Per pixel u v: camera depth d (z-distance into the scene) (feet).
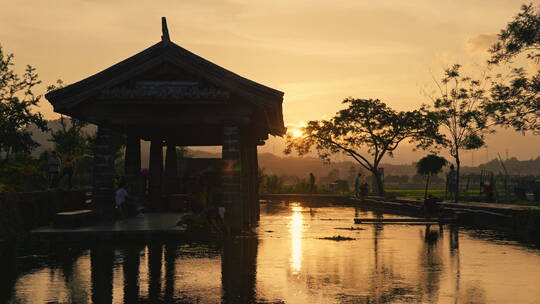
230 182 70.85
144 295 32.60
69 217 64.49
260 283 36.32
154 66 68.90
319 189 213.66
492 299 31.81
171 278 37.96
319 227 80.23
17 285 35.53
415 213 106.93
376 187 194.59
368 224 86.69
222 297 32.04
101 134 75.00
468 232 74.02
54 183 86.43
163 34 68.90
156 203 100.42
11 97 129.80
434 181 595.47
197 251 52.19
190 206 94.84
